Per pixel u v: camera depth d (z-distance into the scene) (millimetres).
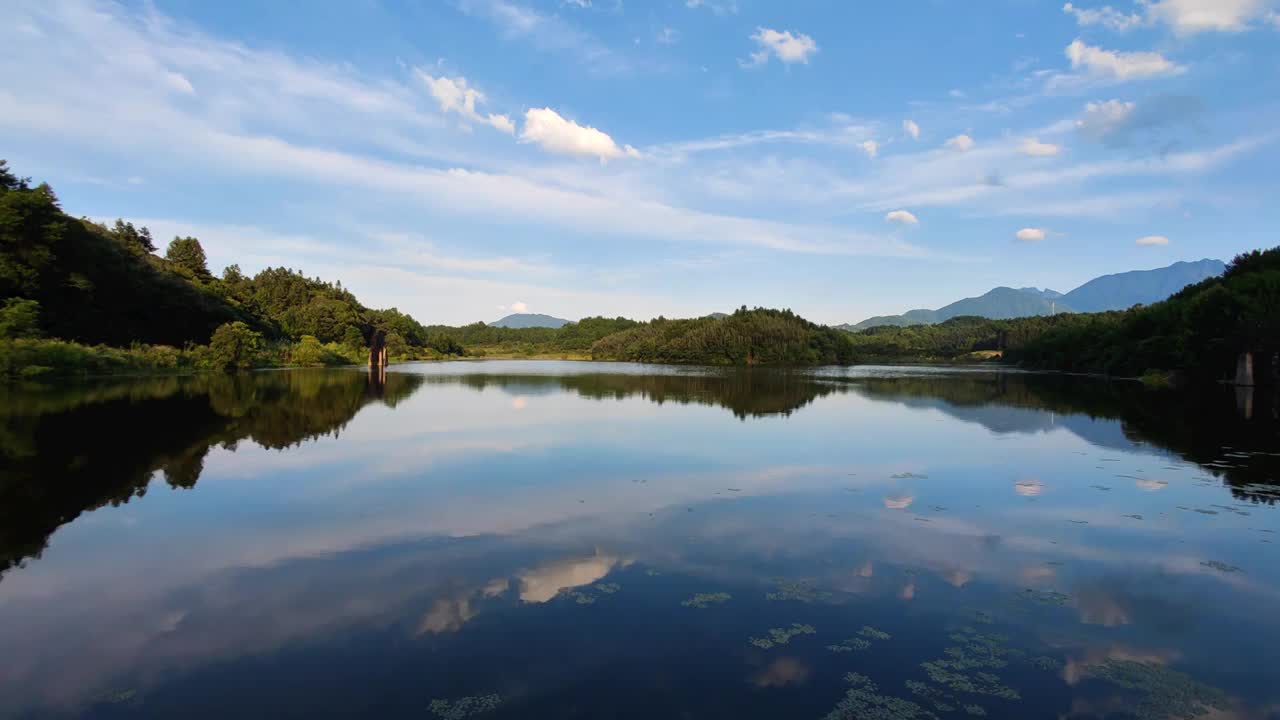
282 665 7363
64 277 60844
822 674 7301
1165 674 7457
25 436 22578
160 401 34500
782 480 17562
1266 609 9273
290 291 140125
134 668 7289
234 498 15039
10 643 7879
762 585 9945
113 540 11883
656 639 8078
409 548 11570
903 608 9156
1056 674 7430
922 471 18906
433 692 6797
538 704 6590
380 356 92000
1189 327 65625
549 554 11297
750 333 151125
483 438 24688
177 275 95000
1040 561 11219
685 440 24578
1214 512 14508
